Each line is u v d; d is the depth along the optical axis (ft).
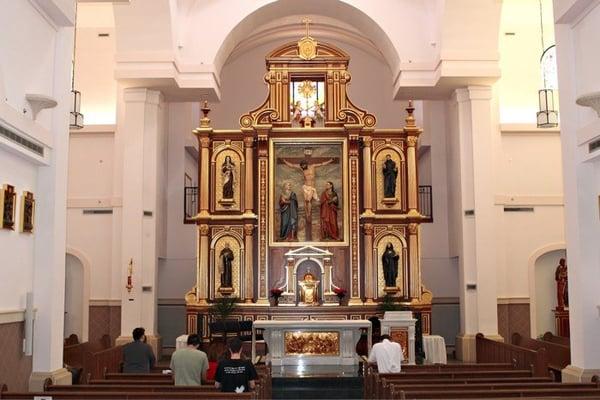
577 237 38.40
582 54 38.65
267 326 52.06
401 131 67.51
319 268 65.72
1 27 31.65
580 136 38.09
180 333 75.77
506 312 64.49
